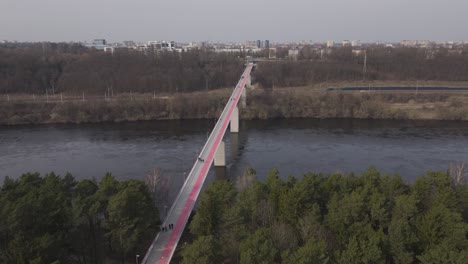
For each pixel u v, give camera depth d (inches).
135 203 2183.8
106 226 2118.6
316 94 7544.3
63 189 2438.5
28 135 5821.9
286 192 2388.0
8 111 6752.0
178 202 2940.5
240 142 5413.4
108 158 4591.5
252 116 7062.0
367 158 4549.7
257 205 2333.9
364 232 2066.9
